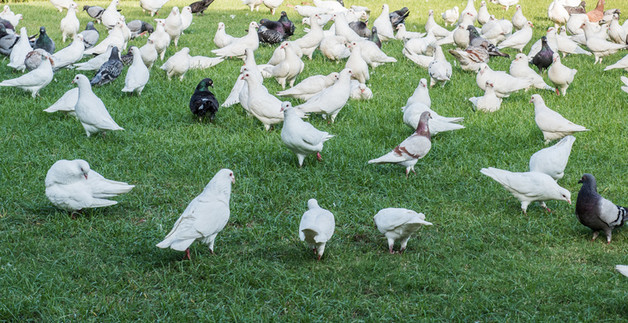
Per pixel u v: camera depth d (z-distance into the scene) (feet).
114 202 25.57
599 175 31.04
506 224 25.91
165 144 33.91
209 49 61.05
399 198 28.19
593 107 42.68
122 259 22.74
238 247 23.88
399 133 36.70
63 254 22.85
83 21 78.89
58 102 36.60
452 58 60.90
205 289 20.83
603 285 21.21
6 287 20.48
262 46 63.41
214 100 37.42
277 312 19.67
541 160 28.25
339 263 22.67
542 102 34.94
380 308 19.88
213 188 22.61
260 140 34.71
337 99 37.19
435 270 22.22
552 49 57.93
